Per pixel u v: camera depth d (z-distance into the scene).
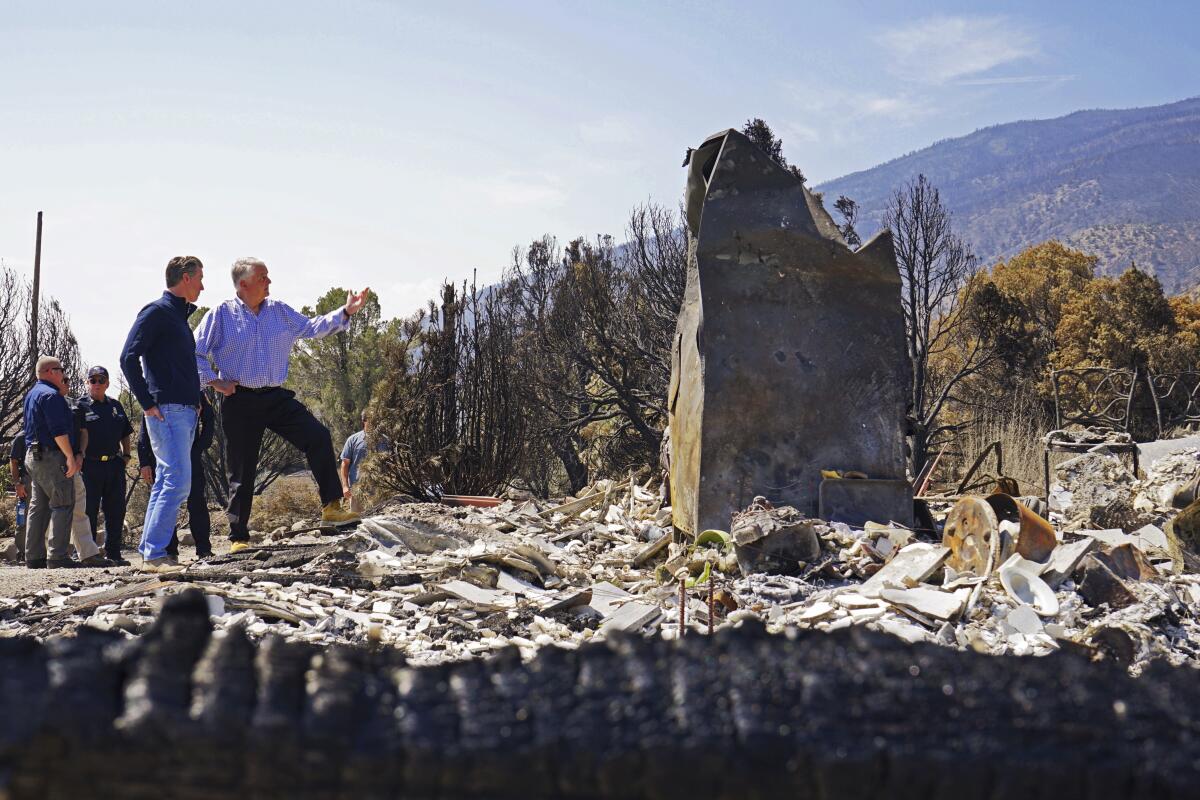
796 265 7.61
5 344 26.30
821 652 1.36
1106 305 40.97
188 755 1.23
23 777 1.22
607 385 31.11
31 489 10.76
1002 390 30.86
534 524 8.58
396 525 7.47
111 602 5.79
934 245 27.94
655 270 29.41
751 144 7.75
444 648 5.30
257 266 8.49
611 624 5.64
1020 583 5.75
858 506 7.36
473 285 12.13
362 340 29.36
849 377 7.58
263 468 31.16
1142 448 11.55
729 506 7.46
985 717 1.29
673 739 1.26
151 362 7.82
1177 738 1.29
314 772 1.25
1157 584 5.74
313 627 5.55
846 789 1.25
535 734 1.27
